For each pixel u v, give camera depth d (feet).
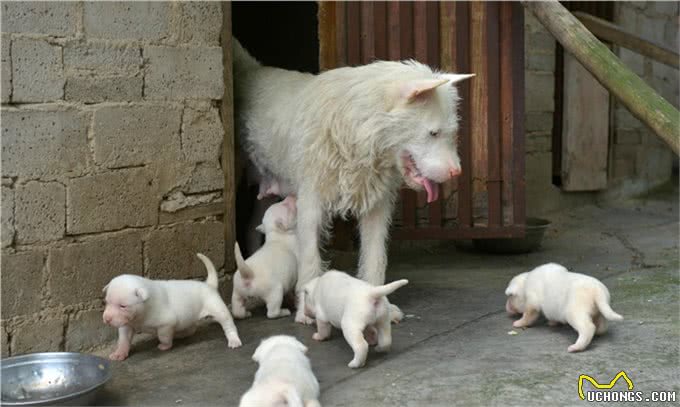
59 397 11.00
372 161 15.52
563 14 18.70
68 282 14.48
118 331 15.47
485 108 21.97
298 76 18.78
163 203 16.37
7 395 12.24
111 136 15.12
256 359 11.93
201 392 12.48
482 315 16.71
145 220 15.94
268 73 19.39
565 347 14.10
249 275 16.28
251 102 18.95
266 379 10.52
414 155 15.10
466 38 21.74
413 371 13.06
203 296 14.88
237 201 23.40
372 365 13.43
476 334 15.23
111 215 15.23
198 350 14.69
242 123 19.27
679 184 36.83
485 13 21.62
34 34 13.74
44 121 13.93
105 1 14.88
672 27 37.01
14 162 13.52
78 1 14.40
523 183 22.00
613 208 32.63
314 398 10.85
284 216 17.13
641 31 34.96
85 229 14.74
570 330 15.17
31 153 13.76
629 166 34.63
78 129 14.51
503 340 14.75
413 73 15.14
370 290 13.14
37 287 13.97
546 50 29.89
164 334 14.38
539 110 29.91
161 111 16.14
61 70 14.19
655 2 35.73
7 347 13.52
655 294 17.81
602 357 13.47
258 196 19.74
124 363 13.99
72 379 12.63
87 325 14.85
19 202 13.60
